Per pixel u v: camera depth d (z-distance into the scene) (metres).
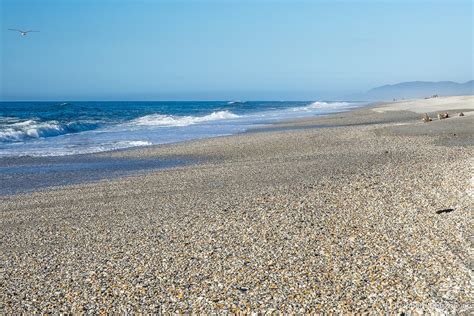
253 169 19.97
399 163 19.56
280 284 7.94
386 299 7.24
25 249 10.66
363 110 73.31
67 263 9.57
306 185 15.79
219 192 15.52
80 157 26.08
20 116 64.31
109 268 9.12
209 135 38.72
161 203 14.42
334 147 26.41
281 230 10.90
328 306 7.10
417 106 70.50
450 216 11.38
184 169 21.06
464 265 8.39
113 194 16.19
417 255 8.99
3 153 27.95
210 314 7.06
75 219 13.09
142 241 10.69
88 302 7.68
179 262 9.20
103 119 61.34
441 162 19.12
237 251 9.63
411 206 12.52
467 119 36.72
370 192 14.26
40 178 19.89
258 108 108.19
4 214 13.99
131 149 29.30
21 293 8.18
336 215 11.98
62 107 104.12
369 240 9.98
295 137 32.16
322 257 9.09
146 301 7.59
